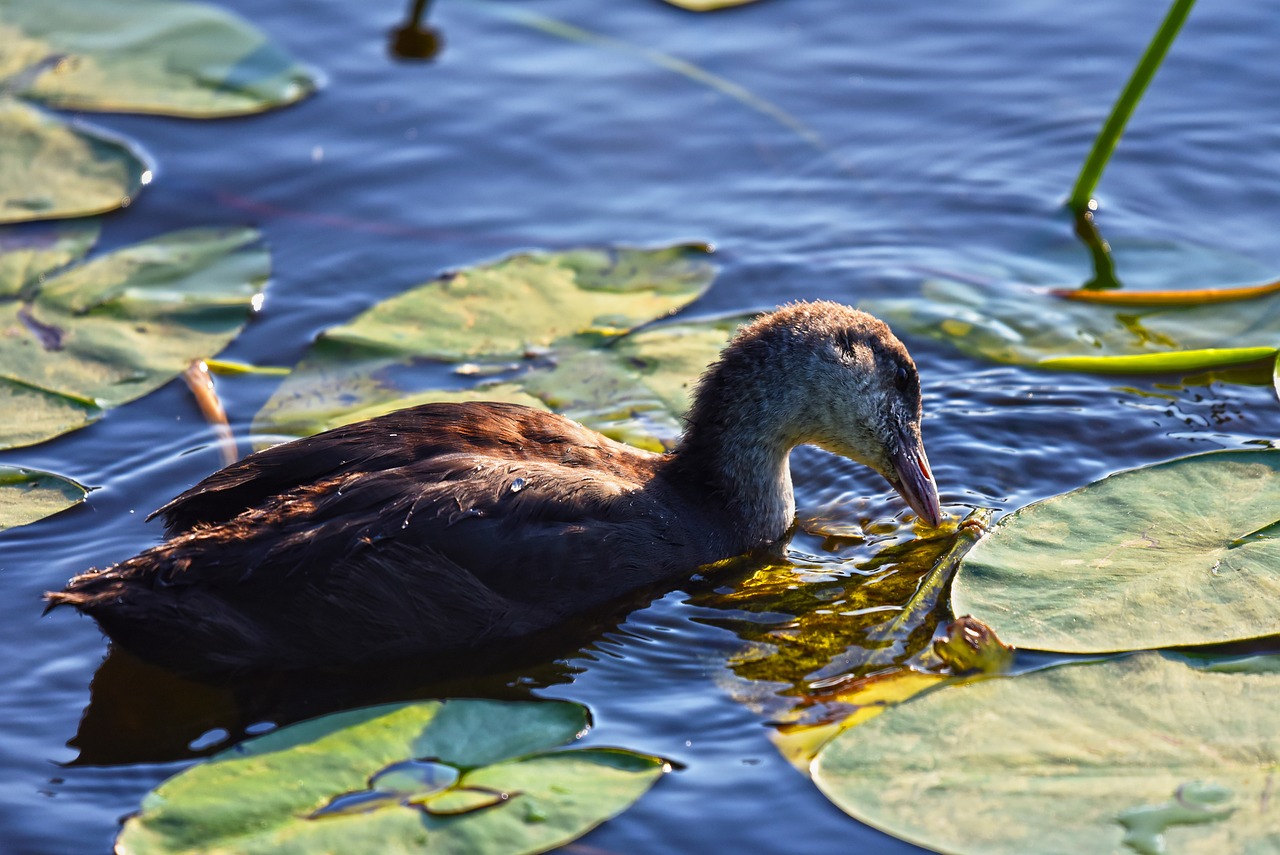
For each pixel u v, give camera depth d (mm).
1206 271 14312
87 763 9352
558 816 8406
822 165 16000
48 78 16625
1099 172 14812
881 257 14789
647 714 9594
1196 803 8242
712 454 11602
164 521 10938
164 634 9789
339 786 8641
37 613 10656
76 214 14789
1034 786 8445
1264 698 8945
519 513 10414
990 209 15328
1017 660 9578
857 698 9570
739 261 14750
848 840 8461
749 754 9164
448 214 15352
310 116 16578
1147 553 10156
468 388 12805
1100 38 17453
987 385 13148
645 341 13445
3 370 12773
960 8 18062
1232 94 16531
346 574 9969
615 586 10812
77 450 12227
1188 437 12266
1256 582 9797
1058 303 14039
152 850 8172
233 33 17719
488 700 9516
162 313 13641
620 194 15680
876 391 11875
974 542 11109
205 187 15547
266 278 14273
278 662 10180
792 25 17969
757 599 10867
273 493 10359
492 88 17078
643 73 17297
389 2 18234
